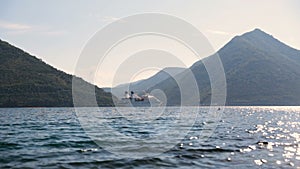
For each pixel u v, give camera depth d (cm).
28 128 4462
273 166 2094
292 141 3291
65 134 3638
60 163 2058
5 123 5450
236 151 2592
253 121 6650
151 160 2153
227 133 3991
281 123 6134
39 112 10244
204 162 2155
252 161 2225
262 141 3247
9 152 2439
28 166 1975
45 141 3027
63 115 8256
